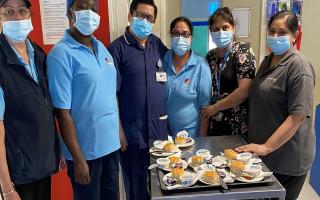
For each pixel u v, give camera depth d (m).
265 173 1.42
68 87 1.61
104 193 1.96
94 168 1.78
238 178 1.39
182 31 2.06
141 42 2.07
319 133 2.81
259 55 3.06
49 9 2.12
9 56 1.40
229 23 2.07
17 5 1.42
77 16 1.63
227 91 2.12
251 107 1.91
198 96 2.16
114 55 2.02
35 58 1.54
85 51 1.67
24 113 1.42
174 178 1.40
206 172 1.39
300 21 3.02
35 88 1.46
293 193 1.90
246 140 2.02
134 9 1.98
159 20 2.81
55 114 1.65
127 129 2.11
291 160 1.79
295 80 1.66
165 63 2.20
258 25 3.01
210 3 2.92
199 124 2.21
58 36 2.17
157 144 1.77
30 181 1.49
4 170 1.38
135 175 2.19
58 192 2.38
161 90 2.12
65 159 1.80
